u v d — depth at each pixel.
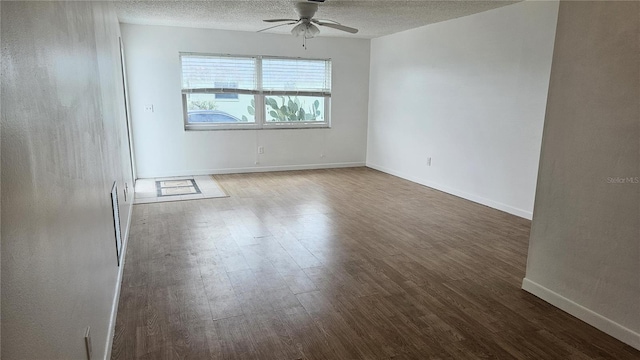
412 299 2.65
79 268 1.44
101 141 2.30
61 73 1.35
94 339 1.68
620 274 2.20
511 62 4.49
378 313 2.48
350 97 7.38
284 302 2.60
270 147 7.02
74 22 1.67
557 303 2.56
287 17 5.26
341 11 4.84
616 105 2.15
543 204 2.61
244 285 2.82
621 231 2.18
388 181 6.42
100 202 2.06
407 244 3.65
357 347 2.15
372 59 7.29
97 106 2.23
